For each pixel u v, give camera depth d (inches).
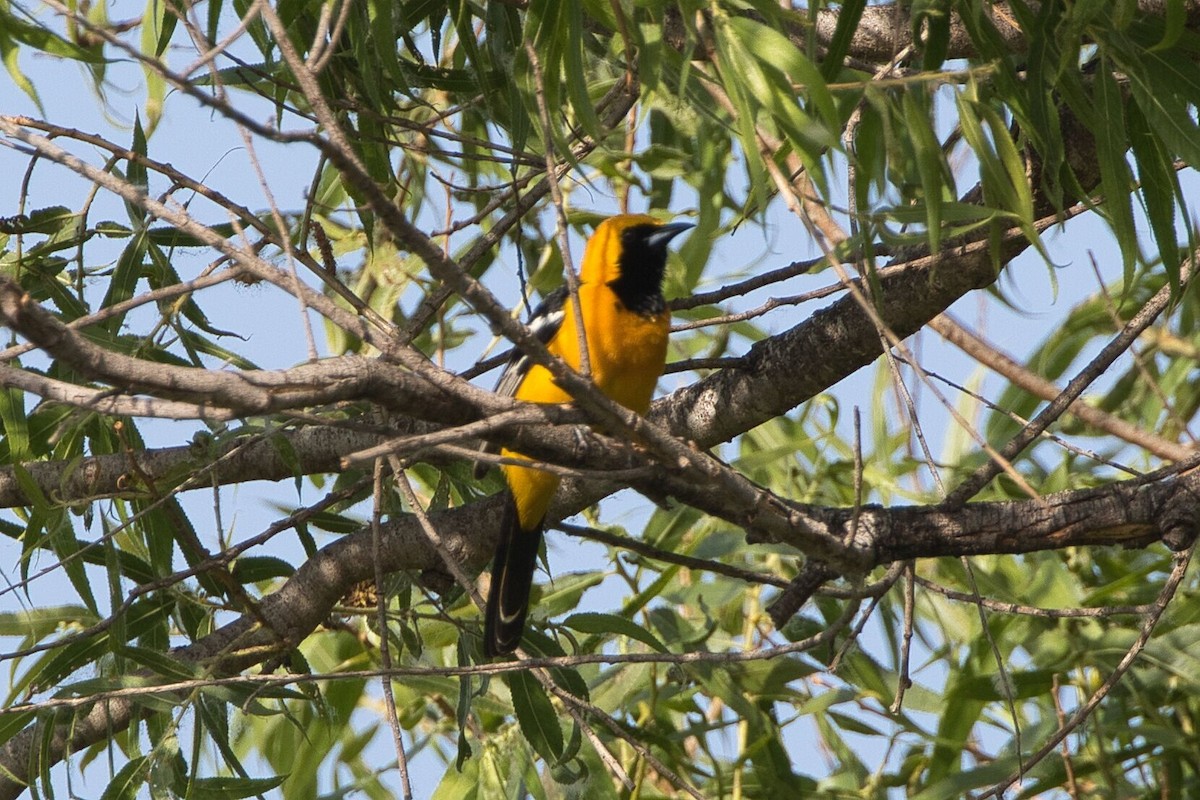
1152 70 257.3
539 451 261.0
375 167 336.8
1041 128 262.4
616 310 320.5
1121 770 385.1
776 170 210.2
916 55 286.0
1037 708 426.9
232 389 196.1
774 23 244.8
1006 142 243.0
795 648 265.1
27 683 350.6
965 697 375.2
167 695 297.6
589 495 362.0
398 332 308.5
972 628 402.3
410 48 351.3
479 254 326.3
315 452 355.3
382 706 423.5
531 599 405.7
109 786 293.1
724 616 428.8
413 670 249.0
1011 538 294.2
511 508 322.0
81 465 343.6
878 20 331.3
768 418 357.1
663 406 366.9
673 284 436.1
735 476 244.7
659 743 385.1
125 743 373.7
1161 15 282.7
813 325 347.6
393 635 367.6
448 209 380.8
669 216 398.0
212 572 318.0
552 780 371.9
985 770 370.6
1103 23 255.9
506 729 388.5
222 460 295.0
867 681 392.5
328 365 211.5
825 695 384.8
